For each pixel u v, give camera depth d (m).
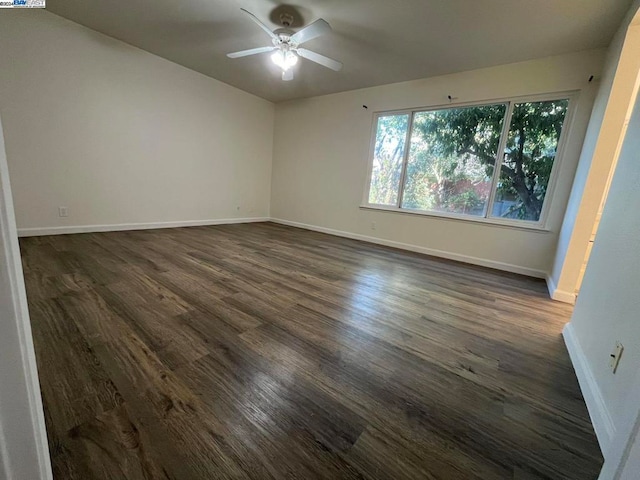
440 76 3.76
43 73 3.21
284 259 3.30
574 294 2.50
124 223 4.14
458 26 2.64
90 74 3.53
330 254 3.70
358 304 2.19
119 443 0.94
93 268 2.52
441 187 4.01
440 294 2.54
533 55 3.04
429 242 4.10
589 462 0.99
